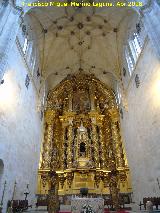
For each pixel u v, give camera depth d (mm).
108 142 22203
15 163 12609
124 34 19016
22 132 14203
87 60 23734
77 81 26016
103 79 25484
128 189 18016
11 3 11531
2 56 9539
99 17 19281
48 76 23172
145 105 14156
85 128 22453
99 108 24516
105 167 20094
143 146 14500
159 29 10547
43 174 18766
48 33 19781
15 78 13234
